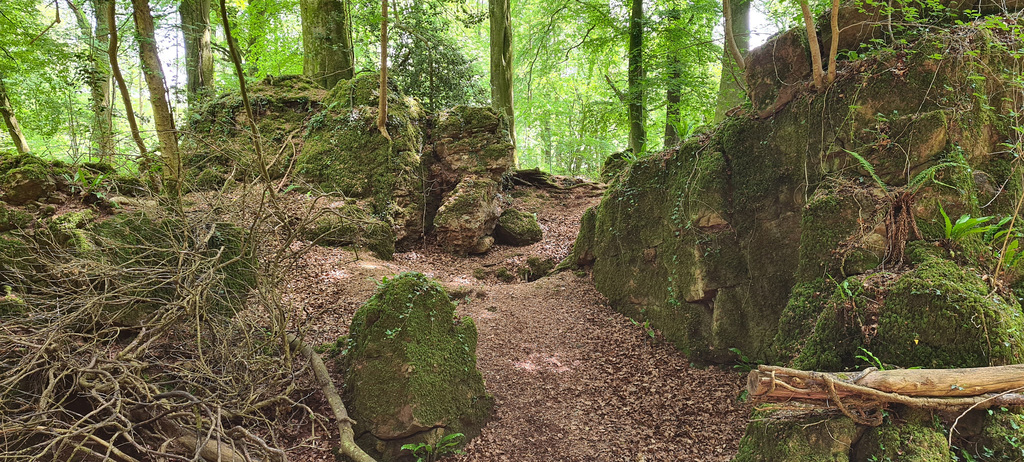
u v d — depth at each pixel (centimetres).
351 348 546
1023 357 365
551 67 1966
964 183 455
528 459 469
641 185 752
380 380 477
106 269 430
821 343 454
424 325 505
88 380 385
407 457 463
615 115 1783
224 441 389
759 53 614
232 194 632
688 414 523
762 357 558
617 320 733
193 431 416
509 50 1667
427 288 525
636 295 734
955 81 472
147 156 543
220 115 1153
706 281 612
